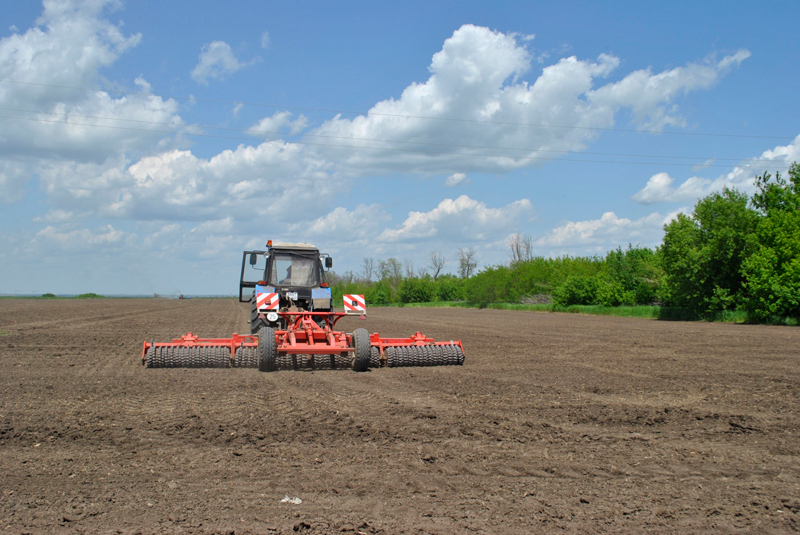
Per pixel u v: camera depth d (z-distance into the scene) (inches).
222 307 2330.2
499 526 153.9
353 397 328.5
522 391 355.3
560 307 1807.3
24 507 163.0
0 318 1134.4
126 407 294.5
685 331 919.7
